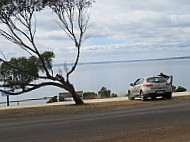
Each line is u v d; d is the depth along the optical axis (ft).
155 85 55.67
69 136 24.56
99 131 26.40
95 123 31.12
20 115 41.34
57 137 24.27
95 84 170.81
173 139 22.56
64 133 25.93
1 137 24.95
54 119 35.91
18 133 26.61
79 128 28.30
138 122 30.81
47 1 51.52
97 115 38.22
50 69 56.08
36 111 45.73
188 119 31.53
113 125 29.45
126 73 299.17
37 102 95.76
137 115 36.24
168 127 27.43
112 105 51.11
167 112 37.81
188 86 124.36
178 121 30.50
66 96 71.72
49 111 45.11
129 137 23.63
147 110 41.22
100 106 50.34
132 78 214.28
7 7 49.16
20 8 49.39
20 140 23.53
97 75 302.25
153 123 29.86
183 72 238.68
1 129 29.35
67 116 38.55
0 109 55.16
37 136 24.94
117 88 136.77
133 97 62.23
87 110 44.80
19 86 53.98
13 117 39.45
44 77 54.65
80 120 33.91
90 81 202.90
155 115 35.50
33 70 55.98
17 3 49.16
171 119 31.96
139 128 27.37
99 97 83.87
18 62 55.47
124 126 28.66
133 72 310.04
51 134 25.63
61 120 34.65
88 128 28.14
